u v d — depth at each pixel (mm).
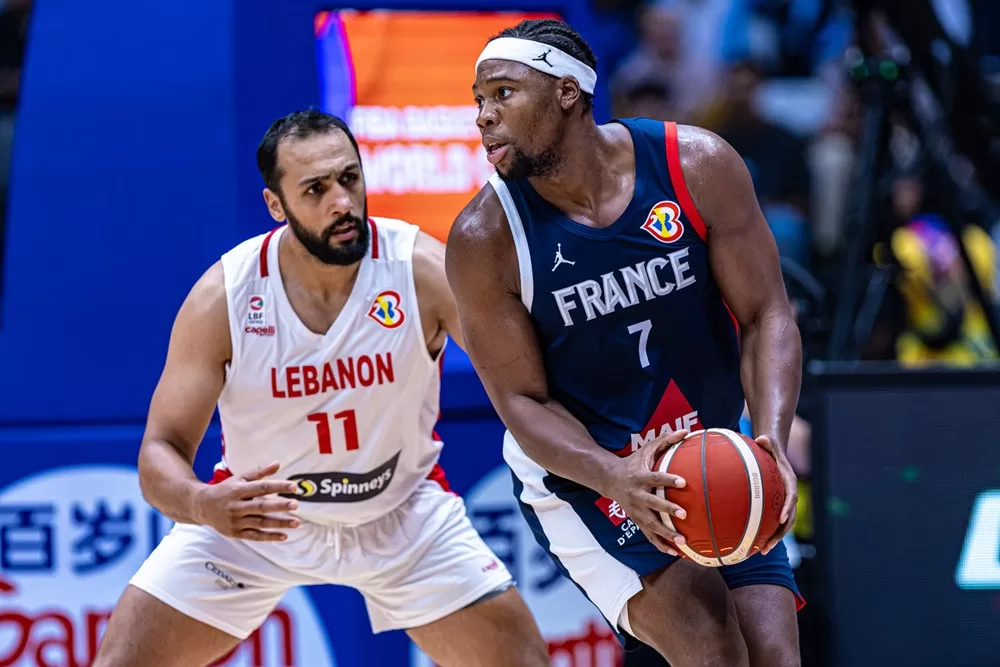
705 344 7770
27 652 10789
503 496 11023
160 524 10773
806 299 12547
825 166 18047
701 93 20656
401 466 9062
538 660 9047
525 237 7512
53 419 10820
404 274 8766
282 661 10828
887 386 10805
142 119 10898
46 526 10758
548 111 7242
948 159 14109
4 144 11453
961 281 15977
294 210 8258
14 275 10898
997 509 10828
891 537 10797
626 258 7496
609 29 22203
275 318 8672
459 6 11750
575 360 7715
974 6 15266
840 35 20484
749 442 7004
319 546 9062
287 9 11000
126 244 10867
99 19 10961
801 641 10922
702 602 7570
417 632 9266
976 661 10820
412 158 11641
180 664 8867
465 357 11203
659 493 6945
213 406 8789
